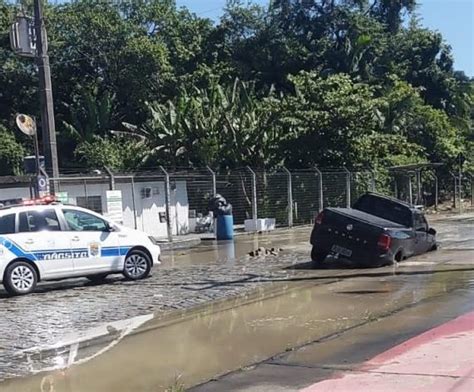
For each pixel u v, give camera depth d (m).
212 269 15.21
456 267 13.91
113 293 12.23
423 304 9.75
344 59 47.75
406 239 15.28
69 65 48.62
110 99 46.50
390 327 8.29
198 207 26.92
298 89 33.00
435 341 7.28
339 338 7.84
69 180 20.70
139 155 33.19
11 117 46.59
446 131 44.38
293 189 28.89
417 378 5.93
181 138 32.09
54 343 8.30
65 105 46.72
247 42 51.06
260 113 32.28
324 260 15.95
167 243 22.38
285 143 31.95
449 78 51.38
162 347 7.84
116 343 8.16
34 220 12.66
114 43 48.34
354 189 31.33
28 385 6.51
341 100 31.48
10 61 46.12
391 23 54.59
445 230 24.39
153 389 6.20
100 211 23.11
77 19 47.81
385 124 38.12
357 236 14.67
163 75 47.75
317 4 51.00
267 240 22.77
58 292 12.68
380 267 14.53
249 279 13.30
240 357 7.21
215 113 32.25
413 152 37.16
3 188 21.14
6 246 12.21
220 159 31.17
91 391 6.21
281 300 10.73
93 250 13.20
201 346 7.81
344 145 31.91
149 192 25.11
